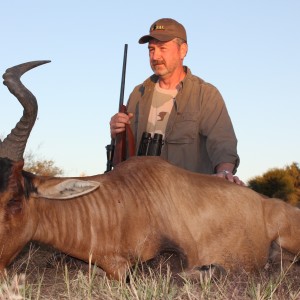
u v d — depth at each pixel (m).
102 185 2.16
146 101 2.86
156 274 2.04
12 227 1.90
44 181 1.98
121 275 2.06
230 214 2.35
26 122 1.98
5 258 1.92
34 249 2.47
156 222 2.16
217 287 1.91
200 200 2.31
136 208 2.15
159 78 2.86
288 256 2.55
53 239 2.05
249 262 2.39
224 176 2.54
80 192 1.98
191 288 1.84
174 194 2.26
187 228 2.24
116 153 2.64
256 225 2.42
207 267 2.16
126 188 2.18
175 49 2.79
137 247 2.11
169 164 2.34
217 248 2.31
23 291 1.78
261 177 6.10
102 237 2.10
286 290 2.00
